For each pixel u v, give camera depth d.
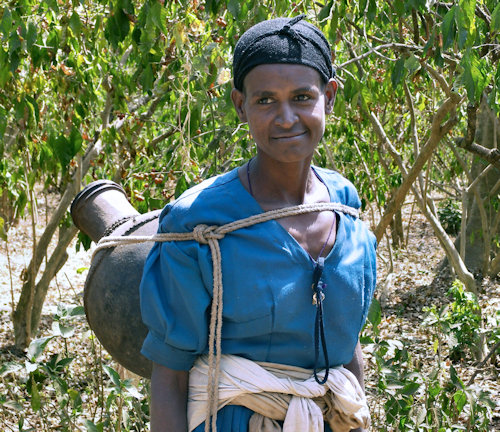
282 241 1.32
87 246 4.93
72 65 4.32
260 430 1.34
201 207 1.34
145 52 3.47
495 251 9.46
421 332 6.73
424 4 3.21
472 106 3.65
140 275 2.05
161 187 4.61
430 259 11.91
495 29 2.81
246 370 1.33
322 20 3.38
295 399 1.34
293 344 1.34
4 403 3.06
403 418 3.26
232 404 1.35
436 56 3.19
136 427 3.32
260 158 1.37
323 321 1.36
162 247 1.38
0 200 8.61
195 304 1.32
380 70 5.34
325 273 1.36
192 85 3.89
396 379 3.23
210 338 1.32
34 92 4.84
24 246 13.05
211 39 4.20
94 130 5.87
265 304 1.30
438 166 12.64
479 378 5.41
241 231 1.32
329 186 1.46
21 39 3.52
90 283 2.14
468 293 4.86
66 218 6.53
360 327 1.45
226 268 1.31
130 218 2.22
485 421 3.64
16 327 6.79
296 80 1.29
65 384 2.84
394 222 12.62
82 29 4.10
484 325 6.19
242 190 1.36
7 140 6.35
